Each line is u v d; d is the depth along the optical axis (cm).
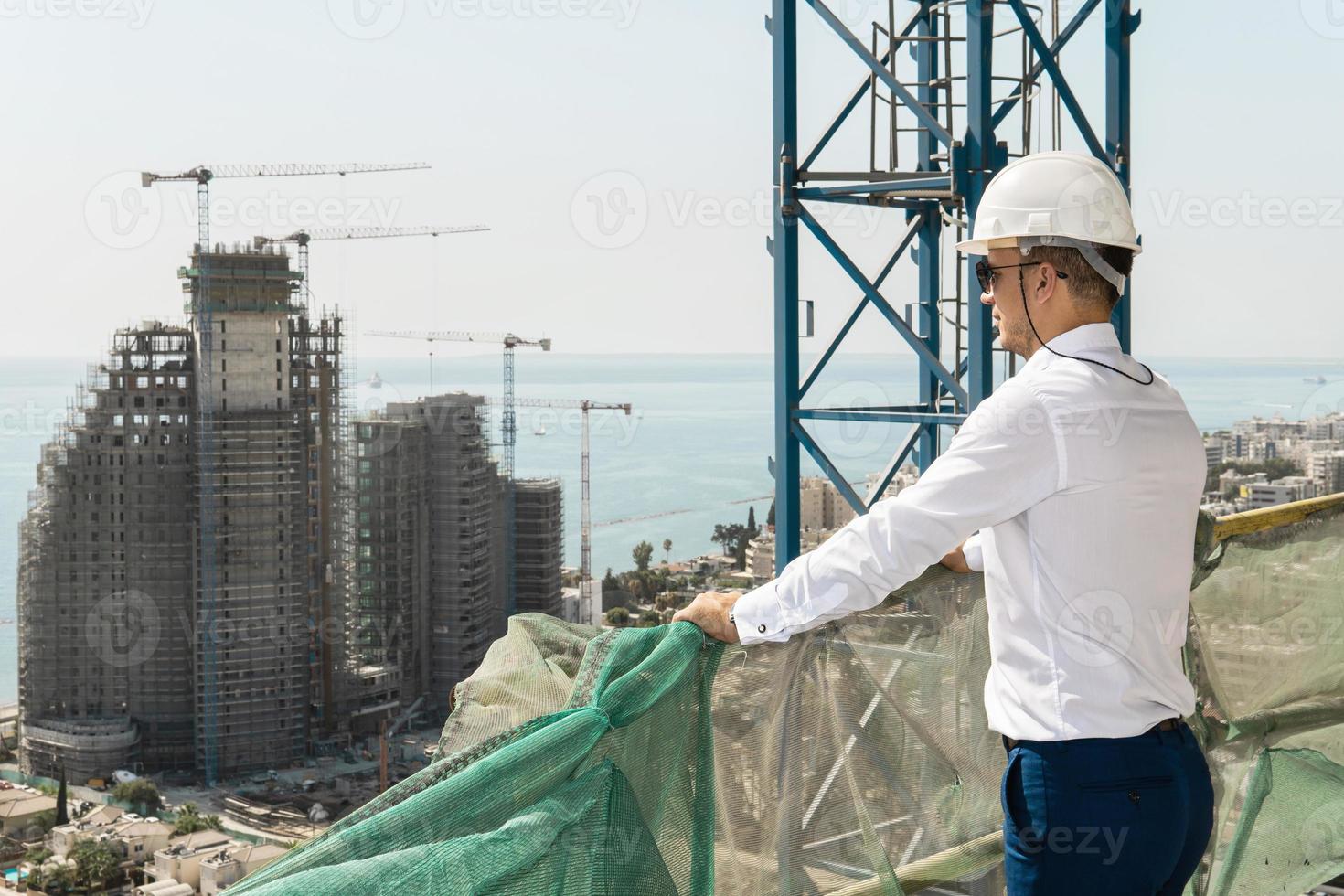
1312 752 303
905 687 215
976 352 505
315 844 133
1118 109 552
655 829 182
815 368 572
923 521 171
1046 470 168
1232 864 288
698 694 193
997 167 504
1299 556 300
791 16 550
